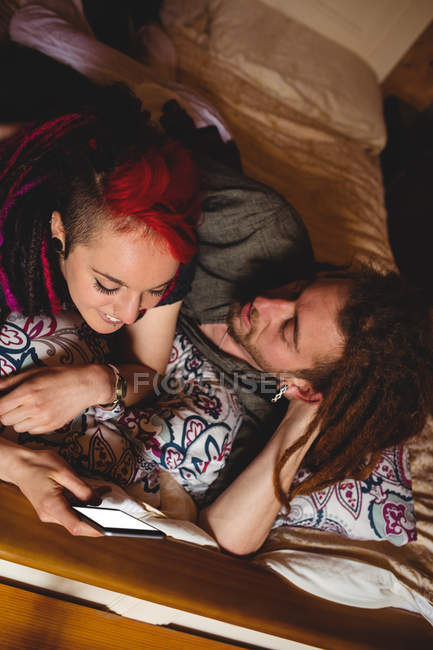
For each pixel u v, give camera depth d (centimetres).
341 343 99
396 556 106
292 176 190
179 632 87
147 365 106
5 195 77
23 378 75
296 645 88
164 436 97
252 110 199
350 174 207
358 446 102
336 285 104
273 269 125
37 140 76
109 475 88
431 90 268
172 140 75
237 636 88
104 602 78
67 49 134
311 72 220
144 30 180
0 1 141
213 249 123
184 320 123
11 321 80
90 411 87
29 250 78
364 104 229
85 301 77
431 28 244
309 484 102
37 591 72
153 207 67
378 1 235
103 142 71
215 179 124
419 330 98
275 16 228
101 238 69
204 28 210
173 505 96
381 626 93
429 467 124
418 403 103
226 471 110
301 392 109
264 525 97
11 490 70
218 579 81
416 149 275
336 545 104
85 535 70
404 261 257
